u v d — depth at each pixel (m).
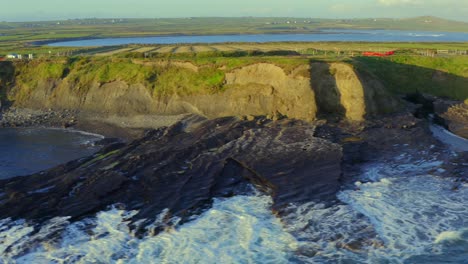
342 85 51.19
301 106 50.62
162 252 24.89
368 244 25.44
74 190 32.12
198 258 24.34
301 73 52.06
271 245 25.53
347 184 33.38
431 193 32.06
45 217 28.33
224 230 27.16
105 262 23.95
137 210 29.34
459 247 25.20
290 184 32.75
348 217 28.28
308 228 27.16
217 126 48.75
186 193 31.66
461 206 30.06
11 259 24.17
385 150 40.62
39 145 46.97
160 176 34.22
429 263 23.77
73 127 54.41
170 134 47.91
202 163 36.75
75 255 24.55
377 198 31.19
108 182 32.84
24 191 32.44
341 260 24.06
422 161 38.12
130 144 44.84
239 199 31.31
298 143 40.78
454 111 53.94
